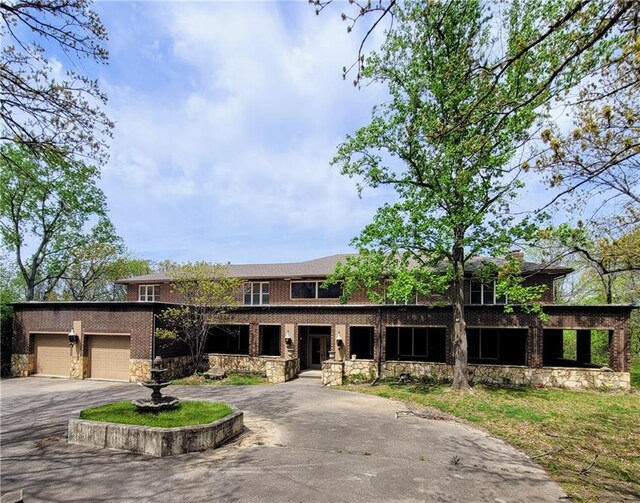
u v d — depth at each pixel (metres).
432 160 14.93
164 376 19.58
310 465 8.05
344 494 6.71
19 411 13.05
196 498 6.55
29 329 21.34
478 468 7.98
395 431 10.68
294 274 24.69
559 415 12.53
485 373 18.42
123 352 19.70
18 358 21.31
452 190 15.20
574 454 8.94
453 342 18.88
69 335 20.16
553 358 23.14
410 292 15.12
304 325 21.44
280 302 25.22
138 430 8.80
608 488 7.05
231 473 7.60
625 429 11.00
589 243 9.20
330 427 11.04
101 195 32.59
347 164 17.25
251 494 6.69
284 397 15.52
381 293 22.88
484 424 11.51
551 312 17.81
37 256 32.78
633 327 25.95
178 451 8.66
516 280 14.98
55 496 6.64
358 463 8.19
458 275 16.20
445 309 19.20
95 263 35.16
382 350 19.84
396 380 19.08
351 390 17.33
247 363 21.73
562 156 6.59
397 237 16.34
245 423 11.44
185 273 21.41
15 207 29.03
